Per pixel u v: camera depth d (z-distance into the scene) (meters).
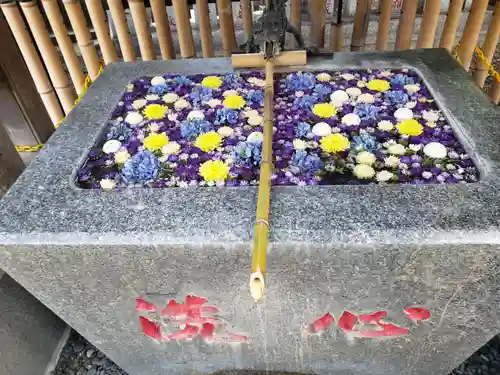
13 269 0.73
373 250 0.63
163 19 1.42
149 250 0.66
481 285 0.69
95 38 1.91
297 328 0.84
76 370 1.12
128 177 0.78
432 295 0.72
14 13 1.36
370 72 1.07
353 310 0.77
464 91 0.96
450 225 0.63
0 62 1.42
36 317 1.08
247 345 0.92
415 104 0.94
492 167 0.74
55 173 0.79
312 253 0.64
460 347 0.85
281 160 0.80
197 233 0.65
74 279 0.74
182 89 1.06
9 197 0.74
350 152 0.81
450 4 1.36
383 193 0.70
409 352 0.89
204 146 0.85
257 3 1.27
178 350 0.96
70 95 1.62
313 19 1.44
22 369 1.04
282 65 1.11
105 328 0.89
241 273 0.70
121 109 0.99
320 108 0.94
